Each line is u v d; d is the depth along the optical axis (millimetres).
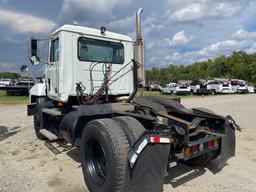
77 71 5023
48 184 3816
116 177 3012
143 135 2898
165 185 3709
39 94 6617
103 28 5309
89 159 3660
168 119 3521
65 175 4152
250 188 3582
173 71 113812
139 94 5238
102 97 5266
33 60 5598
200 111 4148
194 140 3598
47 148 5672
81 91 5020
